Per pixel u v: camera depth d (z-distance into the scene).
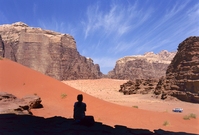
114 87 119.88
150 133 9.83
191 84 53.47
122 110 22.53
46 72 163.75
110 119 18.81
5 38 180.38
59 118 11.01
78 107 9.92
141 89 84.81
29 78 28.12
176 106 45.06
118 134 8.70
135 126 16.55
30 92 24.09
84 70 183.00
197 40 60.81
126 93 85.69
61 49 181.38
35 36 181.50
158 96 65.12
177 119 20.41
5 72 28.11
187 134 11.05
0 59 33.12
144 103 50.25
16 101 16.67
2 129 8.24
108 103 25.41
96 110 21.84
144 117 20.22
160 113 22.83
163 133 10.41
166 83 65.75
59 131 8.23
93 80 142.75
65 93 25.47
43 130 8.37
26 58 173.12
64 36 194.25
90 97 26.20
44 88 25.77
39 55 174.25
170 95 59.09
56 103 22.52
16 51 176.25
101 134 8.25
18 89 24.44
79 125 9.24
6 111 12.60
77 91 27.44
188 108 41.97
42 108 19.80
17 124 9.35
